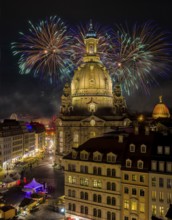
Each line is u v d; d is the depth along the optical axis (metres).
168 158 73.19
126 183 77.25
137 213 75.44
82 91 190.75
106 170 80.50
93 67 193.62
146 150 78.19
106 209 80.06
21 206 90.31
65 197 87.75
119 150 82.50
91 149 87.56
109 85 195.25
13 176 127.88
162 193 72.25
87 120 175.38
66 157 88.56
